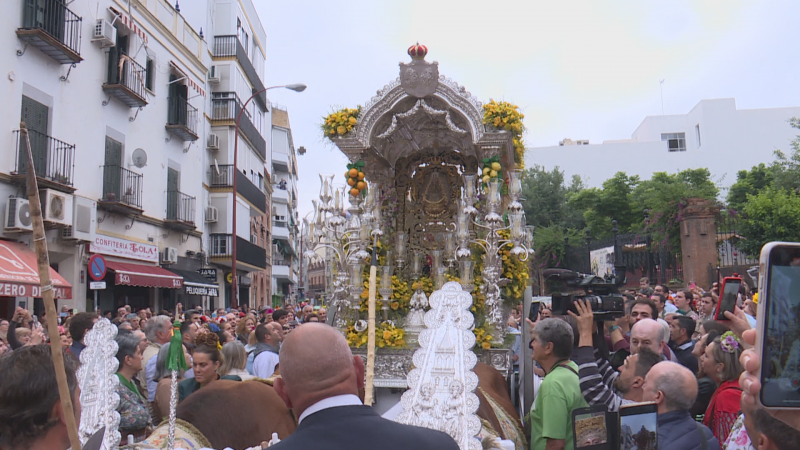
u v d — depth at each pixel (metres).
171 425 2.65
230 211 26.12
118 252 18.19
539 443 4.00
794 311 1.71
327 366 2.04
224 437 3.34
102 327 3.21
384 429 1.96
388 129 5.82
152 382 6.00
